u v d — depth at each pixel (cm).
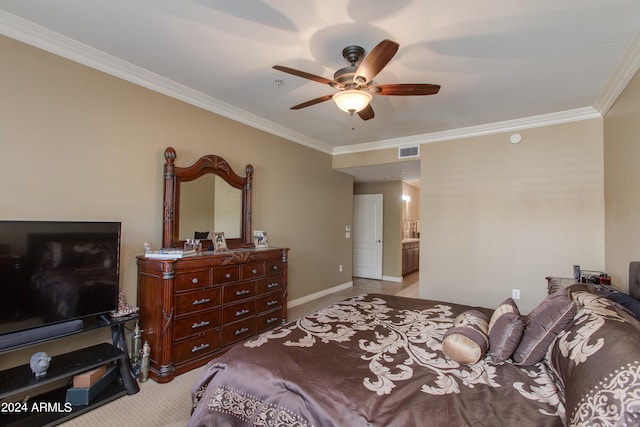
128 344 267
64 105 232
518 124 385
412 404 116
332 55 243
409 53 236
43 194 222
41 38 218
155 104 288
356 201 721
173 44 231
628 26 202
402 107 345
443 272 432
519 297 382
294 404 127
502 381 133
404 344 170
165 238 283
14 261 190
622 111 278
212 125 340
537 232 374
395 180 677
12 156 209
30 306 196
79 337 239
